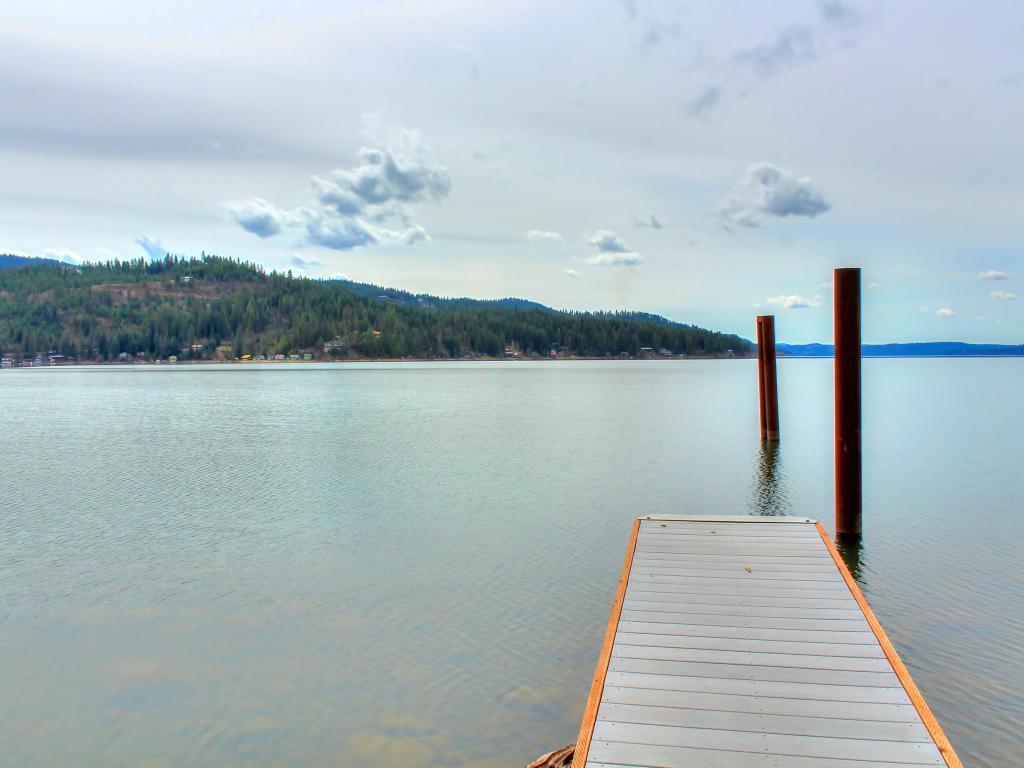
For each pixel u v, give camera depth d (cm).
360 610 1237
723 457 2748
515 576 1391
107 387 8900
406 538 1656
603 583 1348
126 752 849
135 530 1747
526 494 2114
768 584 985
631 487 2194
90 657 1076
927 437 3312
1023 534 1608
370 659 1059
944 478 2278
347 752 841
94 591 1337
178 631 1161
